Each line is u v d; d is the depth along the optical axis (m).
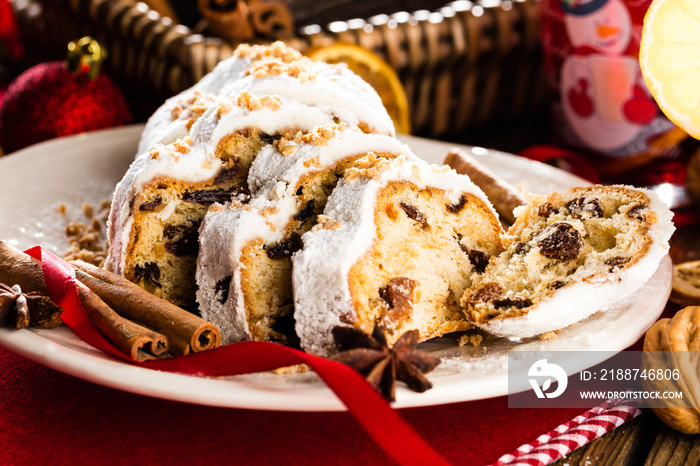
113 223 0.51
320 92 0.53
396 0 0.90
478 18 0.76
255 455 0.44
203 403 0.44
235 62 0.59
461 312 0.50
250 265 0.48
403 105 0.73
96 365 0.45
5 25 0.82
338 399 0.43
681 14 0.52
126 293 0.48
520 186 0.58
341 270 0.46
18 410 0.46
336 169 0.50
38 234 0.58
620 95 0.65
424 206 0.49
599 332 0.48
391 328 0.47
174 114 0.56
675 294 0.54
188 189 0.51
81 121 0.71
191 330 0.46
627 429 0.47
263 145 0.52
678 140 0.65
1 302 0.47
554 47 0.67
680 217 0.62
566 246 0.49
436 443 0.45
